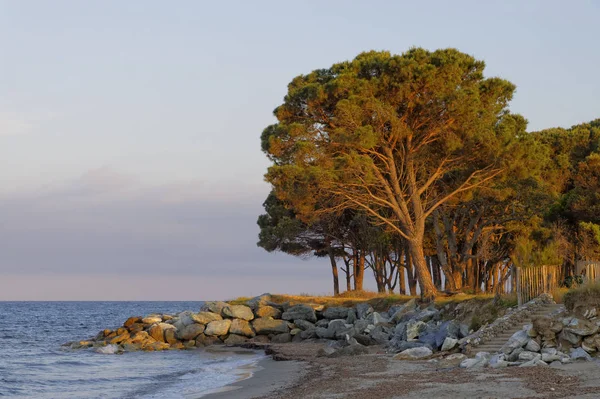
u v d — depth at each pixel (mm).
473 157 40500
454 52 40938
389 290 58906
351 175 39000
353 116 37750
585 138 57938
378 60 39969
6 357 45656
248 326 48500
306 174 37719
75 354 47281
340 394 19375
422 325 33844
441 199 42375
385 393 18719
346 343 36500
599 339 22859
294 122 39875
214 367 34250
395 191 41219
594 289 25281
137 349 48062
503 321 27641
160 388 27219
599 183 51844
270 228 62469
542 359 22328
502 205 51625
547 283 30938
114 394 26234
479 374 20844
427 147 41344
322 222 58219
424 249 55406
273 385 24078
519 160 39500
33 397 26625
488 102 41688
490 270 60219
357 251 60625
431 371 23172
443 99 37938
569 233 51156
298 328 47531
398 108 39844
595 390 16516
